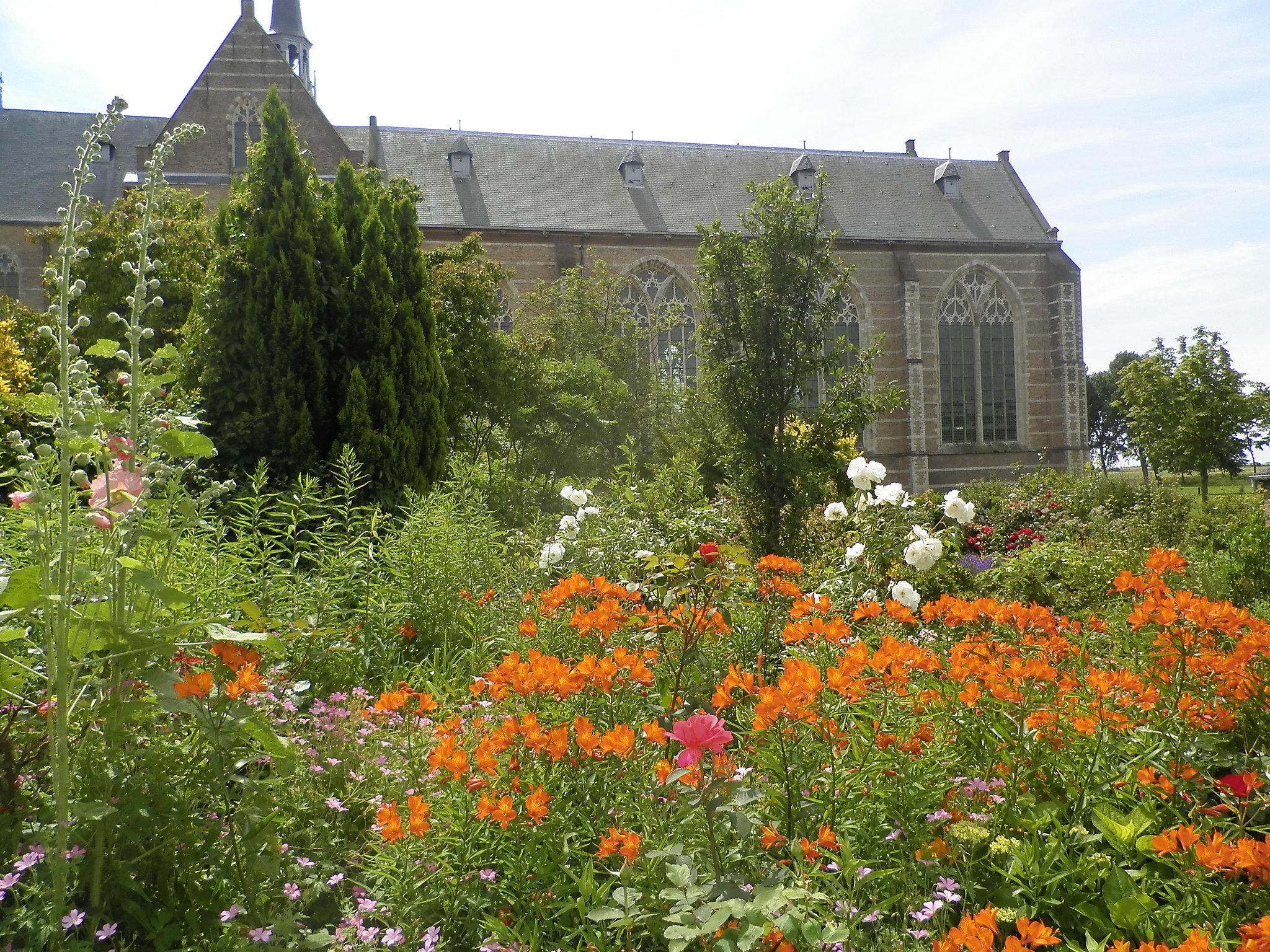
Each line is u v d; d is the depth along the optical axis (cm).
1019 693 282
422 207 3344
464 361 1300
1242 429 2372
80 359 247
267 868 228
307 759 285
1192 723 285
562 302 2350
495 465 1214
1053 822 261
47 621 223
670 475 790
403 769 295
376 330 886
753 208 982
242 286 834
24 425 653
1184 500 1532
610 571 586
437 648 488
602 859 241
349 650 417
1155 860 244
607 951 213
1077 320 3856
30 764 252
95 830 221
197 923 223
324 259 882
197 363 817
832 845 227
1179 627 311
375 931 217
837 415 927
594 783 262
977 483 2067
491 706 339
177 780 244
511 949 210
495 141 3697
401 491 842
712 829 207
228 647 254
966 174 4144
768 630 425
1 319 1791
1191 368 2403
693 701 313
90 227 248
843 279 961
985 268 3872
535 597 512
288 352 827
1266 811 267
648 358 2145
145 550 273
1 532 360
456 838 243
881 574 618
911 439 3697
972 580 723
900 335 3759
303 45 4734
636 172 3684
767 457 904
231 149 2944
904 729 288
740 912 181
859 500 645
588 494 715
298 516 532
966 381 3875
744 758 286
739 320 957
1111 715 276
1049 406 3912
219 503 521
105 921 224
